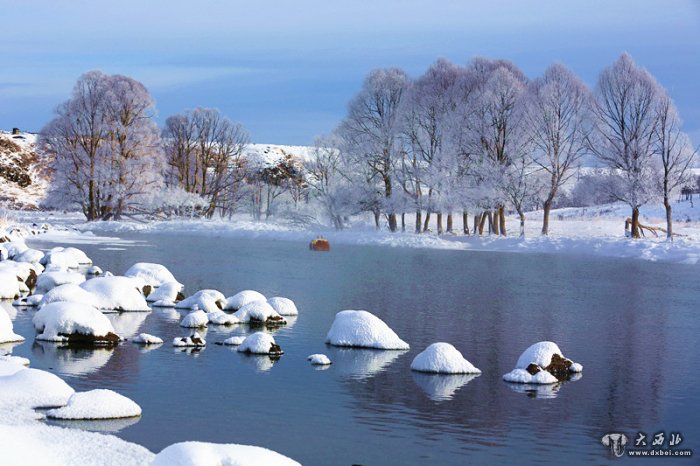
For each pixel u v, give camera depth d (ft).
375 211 226.17
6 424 37.83
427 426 41.68
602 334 70.18
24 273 95.25
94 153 247.50
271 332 68.33
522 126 198.59
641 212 290.56
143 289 87.81
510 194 199.21
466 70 223.92
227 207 284.20
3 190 340.18
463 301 90.22
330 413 43.62
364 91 224.12
